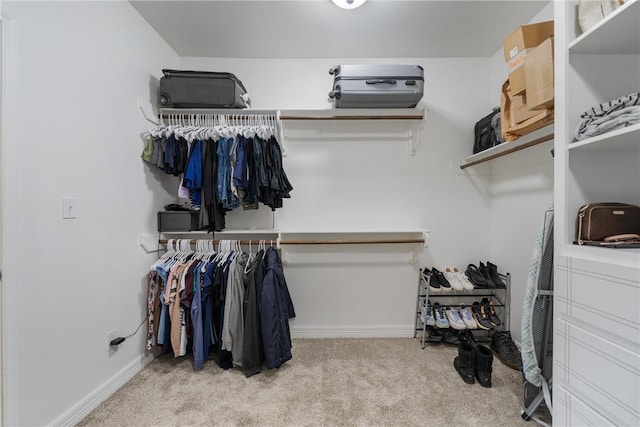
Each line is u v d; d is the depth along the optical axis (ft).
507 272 6.04
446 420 3.87
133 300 4.99
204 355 5.05
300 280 6.60
